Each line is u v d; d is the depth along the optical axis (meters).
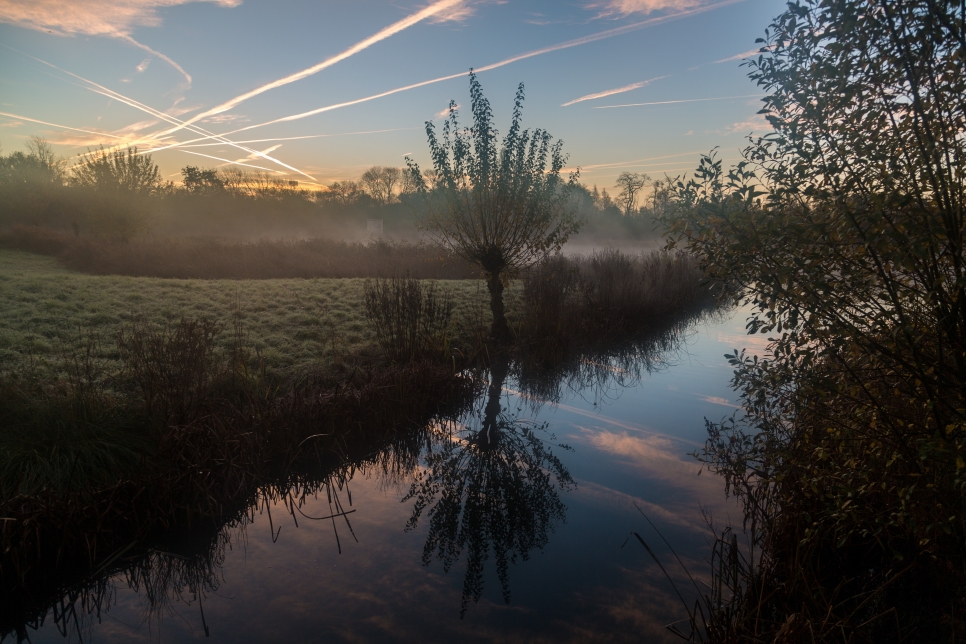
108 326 9.29
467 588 3.80
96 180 24.62
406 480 5.58
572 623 3.41
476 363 9.00
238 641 3.31
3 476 4.09
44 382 5.53
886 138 2.78
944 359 2.88
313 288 14.99
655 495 5.09
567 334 10.39
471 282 17.75
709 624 3.18
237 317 10.30
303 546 4.35
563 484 5.37
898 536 3.24
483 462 5.95
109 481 4.37
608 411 7.54
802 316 3.00
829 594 3.30
